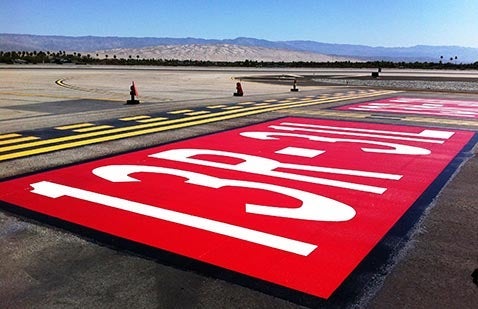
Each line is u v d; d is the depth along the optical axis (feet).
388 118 49.80
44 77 132.46
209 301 12.18
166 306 11.93
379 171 26.25
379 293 12.59
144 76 151.74
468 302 12.10
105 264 14.40
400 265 14.35
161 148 32.65
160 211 19.16
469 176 25.25
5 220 18.20
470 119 49.49
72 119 48.16
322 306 11.92
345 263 14.46
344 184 23.43
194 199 20.72
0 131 40.16
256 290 12.75
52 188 22.53
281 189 22.41
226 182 23.54
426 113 54.95
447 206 20.16
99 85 104.32
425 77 169.07
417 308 11.82
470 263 14.53
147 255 15.05
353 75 184.55
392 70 251.80
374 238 16.51
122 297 12.40
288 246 15.71
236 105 62.64
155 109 57.62
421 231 17.22
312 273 13.75
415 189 22.72
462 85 120.57
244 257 14.85
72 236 16.61
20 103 63.31
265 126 43.37
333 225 17.70
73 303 12.10
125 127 42.78
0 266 14.28
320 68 277.64
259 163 27.89
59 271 13.96
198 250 15.38
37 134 38.78
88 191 22.00
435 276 13.62
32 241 16.20
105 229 17.24
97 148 32.71
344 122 46.50
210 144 34.14
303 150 32.01
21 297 12.41
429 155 30.73
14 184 23.27
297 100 70.90
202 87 103.19
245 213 18.92
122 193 21.65
